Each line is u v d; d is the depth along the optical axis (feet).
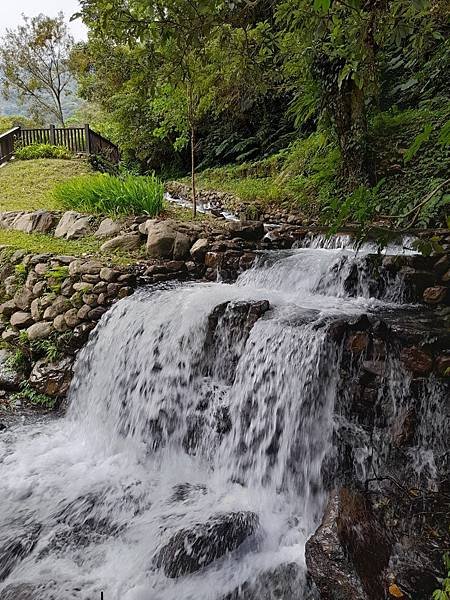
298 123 29.91
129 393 14.60
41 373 16.39
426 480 10.21
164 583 8.88
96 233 21.86
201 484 12.03
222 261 18.56
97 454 13.50
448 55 24.29
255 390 12.33
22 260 19.65
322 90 24.52
